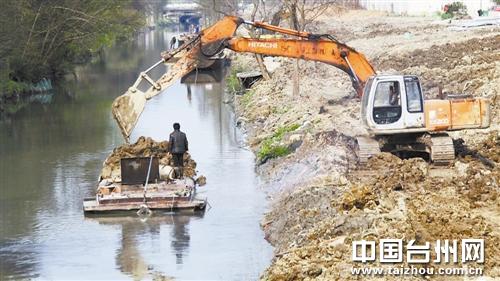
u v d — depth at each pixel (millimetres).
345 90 60812
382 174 34594
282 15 69750
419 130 36625
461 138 40250
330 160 37781
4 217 37781
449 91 52312
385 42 93438
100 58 137750
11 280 29750
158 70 113625
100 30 101500
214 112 68500
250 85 76000
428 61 69500
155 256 31688
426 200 30484
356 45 94312
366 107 37000
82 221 36625
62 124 66625
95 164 49250
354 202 30375
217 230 34469
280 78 71000
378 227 27656
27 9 88562
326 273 24812
